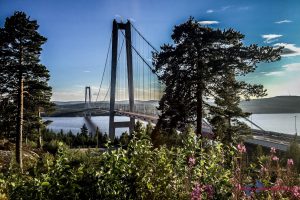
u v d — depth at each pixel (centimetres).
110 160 502
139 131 553
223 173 445
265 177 411
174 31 2505
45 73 3262
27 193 507
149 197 496
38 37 3219
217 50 2444
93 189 493
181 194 481
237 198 391
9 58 3191
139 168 507
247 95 2452
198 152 510
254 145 3884
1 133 3222
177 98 2452
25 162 3136
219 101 2414
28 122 3362
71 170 512
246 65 2395
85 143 7269
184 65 2486
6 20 3123
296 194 371
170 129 2348
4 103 3180
